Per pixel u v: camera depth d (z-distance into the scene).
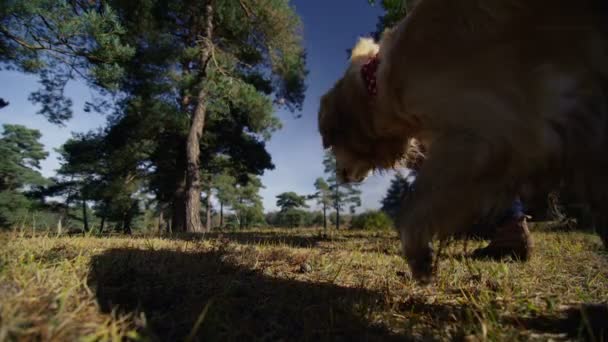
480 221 0.68
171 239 2.10
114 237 2.07
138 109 6.23
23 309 0.50
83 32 2.96
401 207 0.76
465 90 0.66
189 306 0.68
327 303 0.76
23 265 0.74
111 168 7.55
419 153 1.05
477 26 0.66
